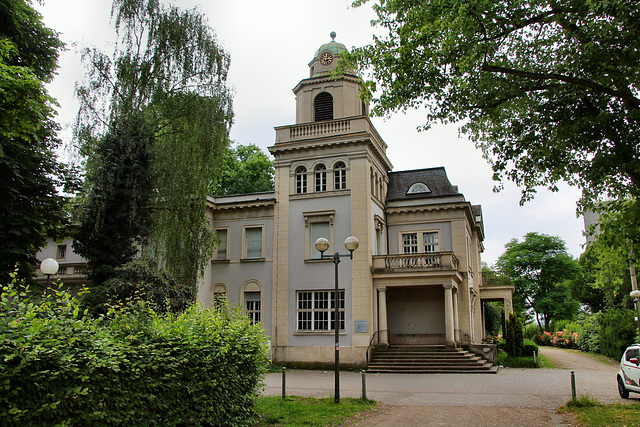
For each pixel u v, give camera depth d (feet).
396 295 98.68
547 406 46.73
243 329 38.42
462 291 97.60
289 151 98.43
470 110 44.11
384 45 46.57
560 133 38.81
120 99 71.97
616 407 43.83
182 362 28.71
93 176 67.87
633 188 40.32
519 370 85.20
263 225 99.50
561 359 115.44
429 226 102.89
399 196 109.19
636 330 108.37
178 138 74.43
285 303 92.73
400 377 73.31
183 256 73.15
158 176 71.67
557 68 41.06
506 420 39.78
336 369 47.50
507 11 38.27
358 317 87.66
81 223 67.97
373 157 99.40
